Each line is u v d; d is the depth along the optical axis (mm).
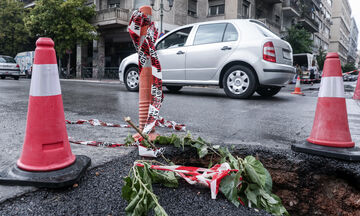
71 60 23984
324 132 2076
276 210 1396
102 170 1646
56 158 1485
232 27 5977
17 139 2340
